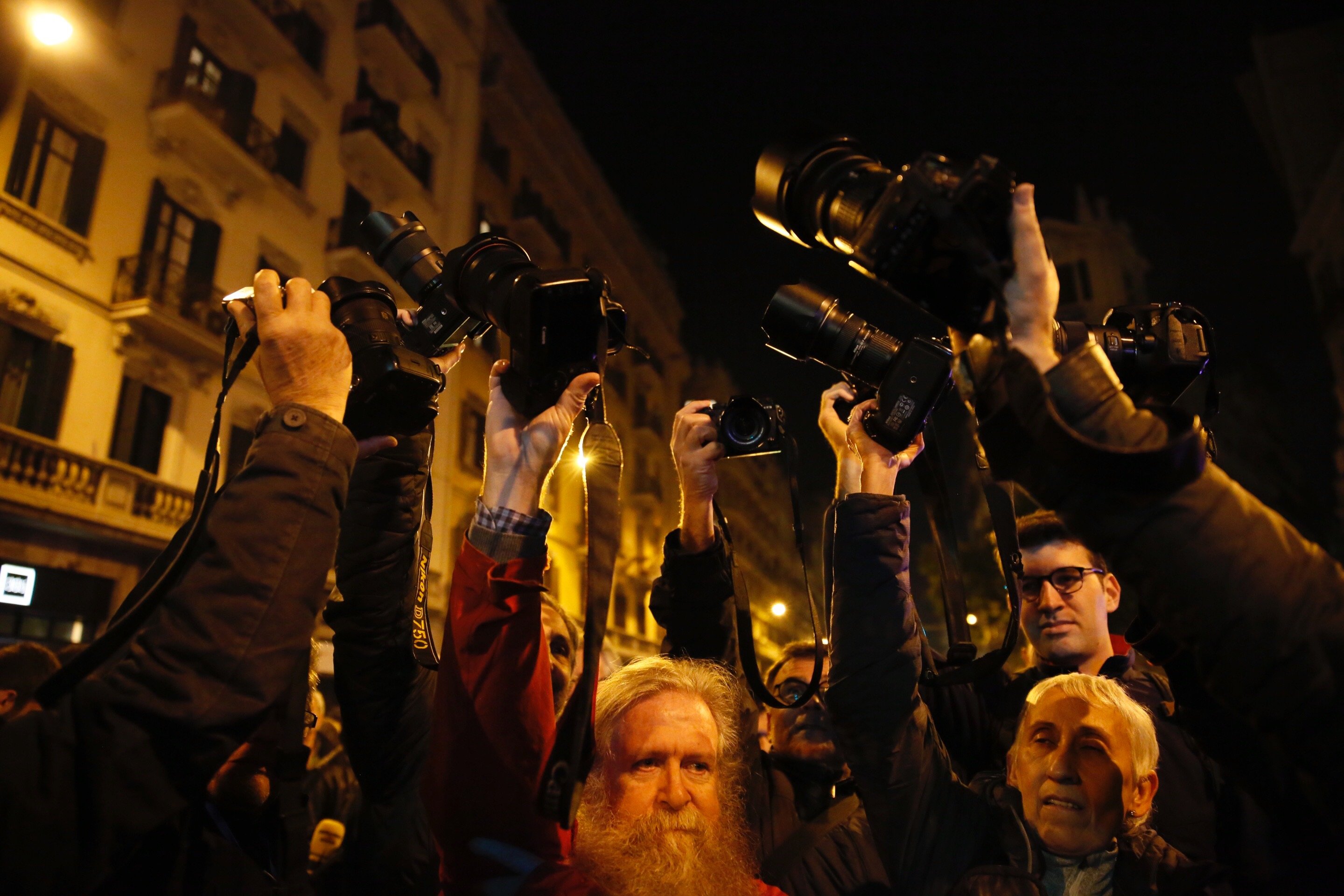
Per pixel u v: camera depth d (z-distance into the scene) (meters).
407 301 12.12
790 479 1.65
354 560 1.47
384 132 14.80
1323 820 0.91
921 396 1.34
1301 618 0.75
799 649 2.44
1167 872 1.47
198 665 0.92
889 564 1.40
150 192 10.41
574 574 19.58
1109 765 1.47
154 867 1.16
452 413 15.50
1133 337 1.38
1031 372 0.81
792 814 2.10
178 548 1.11
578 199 22.95
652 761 1.40
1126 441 0.79
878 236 0.90
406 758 1.58
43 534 9.18
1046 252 0.86
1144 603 0.83
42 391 9.08
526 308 1.11
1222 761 1.33
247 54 12.13
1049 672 2.19
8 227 8.77
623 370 25.11
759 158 1.18
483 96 19.23
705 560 1.79
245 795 1.46
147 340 10.10
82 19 9.53
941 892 1.40
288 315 1.10
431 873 1.63
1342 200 18.50
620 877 1.28
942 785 1.46
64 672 1.00
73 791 0.89
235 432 11.26
